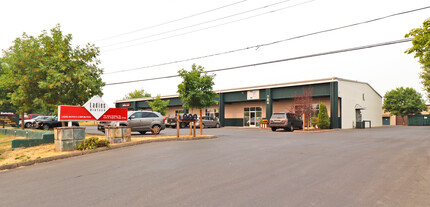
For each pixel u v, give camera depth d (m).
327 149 10.30
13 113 25.39
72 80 15.74
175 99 41.69
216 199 4.52
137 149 10.66
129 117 18.16
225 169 6.79
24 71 16.72
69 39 16.98
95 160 8.52
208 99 17.14
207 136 15.95
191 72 17.30
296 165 7.21
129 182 5.70
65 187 5.49
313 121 26.98
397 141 13.57
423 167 6.90
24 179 6.41
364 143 12.52
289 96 30.62
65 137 10.09
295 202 4.34
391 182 5.49
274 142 13.02
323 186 5.22
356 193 4.79
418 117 47.00
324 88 28.44
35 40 17.41
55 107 16.59
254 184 5.41
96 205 4.32
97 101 12.65
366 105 35.41
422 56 9.21
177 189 5.13
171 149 10.48
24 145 11.35
